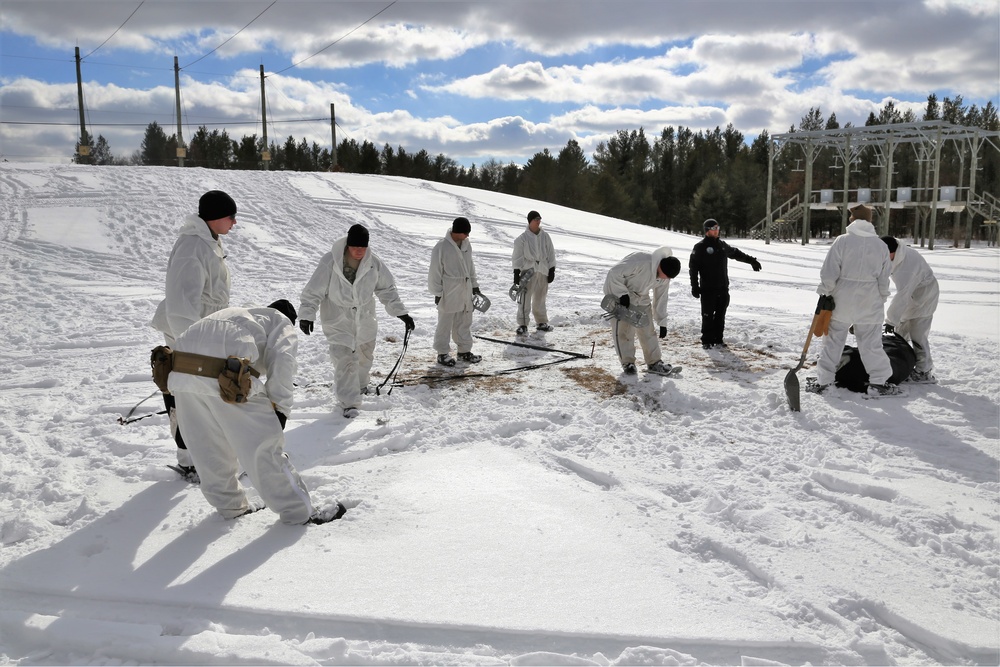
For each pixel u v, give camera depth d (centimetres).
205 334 374
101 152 6681
